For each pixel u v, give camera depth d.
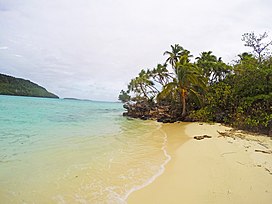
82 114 41.97
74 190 7.00
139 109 44.59
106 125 25.56
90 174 8.41
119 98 90.12
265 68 23.00
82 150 12.13
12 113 31.66
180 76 32.16
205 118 28.72
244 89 24.55
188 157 10.70
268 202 5.95
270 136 16.28
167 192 6.85
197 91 36.25
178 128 23.69
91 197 6.56
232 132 18.30
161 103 44.59
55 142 13.87
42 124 22.41
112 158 10.73
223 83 30.19
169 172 8.72
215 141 14.22
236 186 7.01
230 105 26.50
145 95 51.94
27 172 8.37
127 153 11.85
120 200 6.40
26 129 18.50
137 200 6.39
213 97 29.41
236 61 35.19
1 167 8.77
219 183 7.29
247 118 20.06
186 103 35.44
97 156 10.99
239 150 11.62
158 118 36.28
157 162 10.17
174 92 34.31
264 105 20.53
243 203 5.93
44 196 6.53
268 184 7.14
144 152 12.15
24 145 12.62
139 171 8.90
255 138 15.44
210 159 10.09
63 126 22.00
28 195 6.55
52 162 9.70
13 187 7.04
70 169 8.89
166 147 13.52
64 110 49.12
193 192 6.73
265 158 10.09
